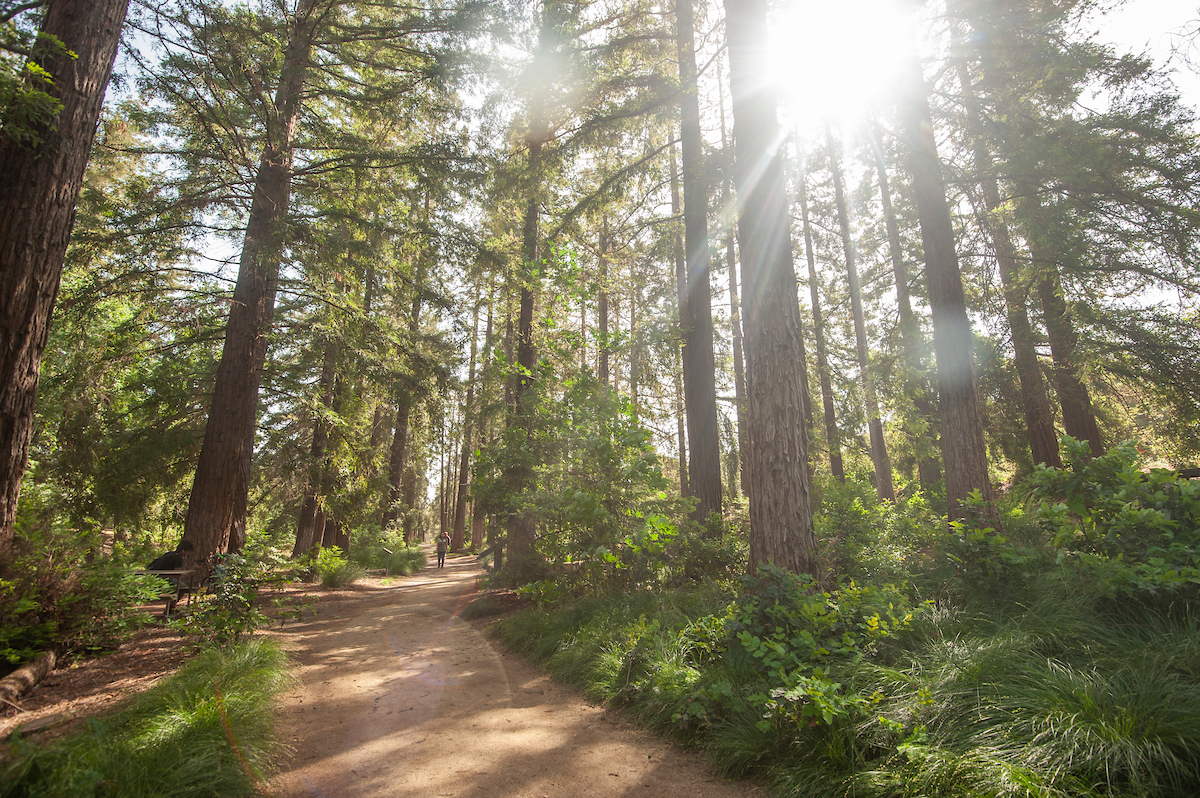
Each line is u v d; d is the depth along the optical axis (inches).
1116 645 137.1
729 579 287.7
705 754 143.6
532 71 405.7
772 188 249.1
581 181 523.8
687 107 414.6
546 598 296.8
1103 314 414.9
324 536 723.4
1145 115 346.9
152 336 400.5
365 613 368.5
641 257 459.8
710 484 386.6
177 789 108.5
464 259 426.9
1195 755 97.0
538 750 148.6
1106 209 364.8
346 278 415.5
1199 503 167.5
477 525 1095.0
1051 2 377.7
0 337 189.9
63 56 207.3
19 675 173.2
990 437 527.5
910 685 134.8
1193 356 391.2
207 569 325.7
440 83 426.9
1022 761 103.3
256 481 604.4
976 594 190.4
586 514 272.8
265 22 380.5
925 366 495.2
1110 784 95.2
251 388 390.6
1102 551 181.0
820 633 164.1
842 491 448.5
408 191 439.5
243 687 173.5
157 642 243.9
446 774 133.8
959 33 379.6
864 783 112.3
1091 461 196.5
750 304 244.2
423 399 455.2
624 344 414.0
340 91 442.3
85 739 123.3
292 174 416.8
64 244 208.2
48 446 387.2
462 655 253.4
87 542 233.9
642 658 194.5
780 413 228.5
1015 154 355.6
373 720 170.2
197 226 392.8
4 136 197.2
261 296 403.5
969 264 500.7
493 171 427.2
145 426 455.5
